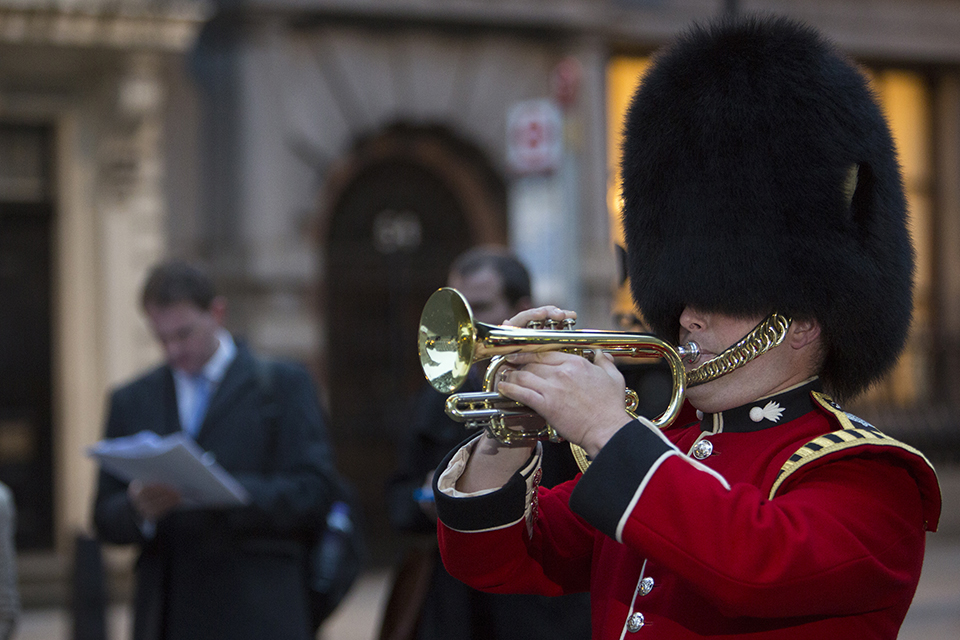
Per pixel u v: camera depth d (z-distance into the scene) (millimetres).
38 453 15820
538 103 12023
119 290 15812
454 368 3121
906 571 3135
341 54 17625
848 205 3473
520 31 18516
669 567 2977
